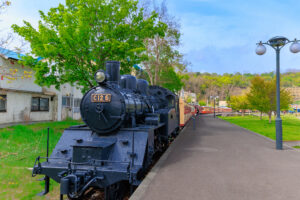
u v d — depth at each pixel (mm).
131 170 4871
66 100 20141
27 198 5320
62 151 5723
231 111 62188
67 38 10398
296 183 5180
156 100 10758
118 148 5797
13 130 11875
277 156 8023
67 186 4379
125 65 12789
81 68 11461
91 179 4816
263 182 5246
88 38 11023
